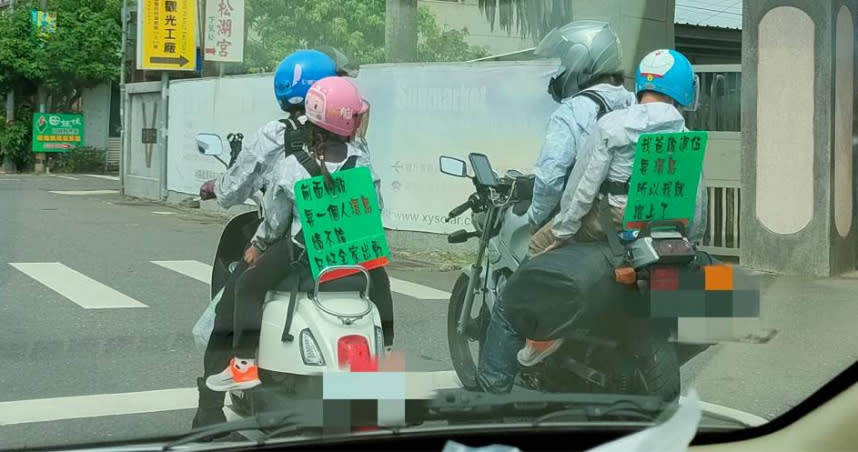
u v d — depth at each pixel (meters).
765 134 9.94
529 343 3.60
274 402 3.41
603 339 3.46
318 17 17.20
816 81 9.63
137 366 5.30
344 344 3.41
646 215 3.43
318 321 3.47
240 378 3.59
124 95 17.78
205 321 4.05
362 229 3.55
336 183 3.50
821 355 5.46
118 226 11.51
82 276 8.33
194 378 5.04
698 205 3.71
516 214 4.41
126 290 7.84
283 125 3.77
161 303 7.33
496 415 2.82
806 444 2.46
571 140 4.02
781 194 9.84
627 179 3.49
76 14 24.92
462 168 4.62
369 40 17.48
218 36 16.92
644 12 11.27
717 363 5.20
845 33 9.88
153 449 2.60
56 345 5.79
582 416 2.79
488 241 4.59
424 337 6.19
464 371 4.03
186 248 10.24
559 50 4.25
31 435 3.76
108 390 4.73
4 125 17.36
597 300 3.39
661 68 3.57
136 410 4.32
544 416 2.79
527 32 13.92
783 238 9.79
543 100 10.18
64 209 12.18
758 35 9.93
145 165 16.77
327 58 3.87
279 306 3.58
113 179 18.38
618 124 3.48
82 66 24.72
